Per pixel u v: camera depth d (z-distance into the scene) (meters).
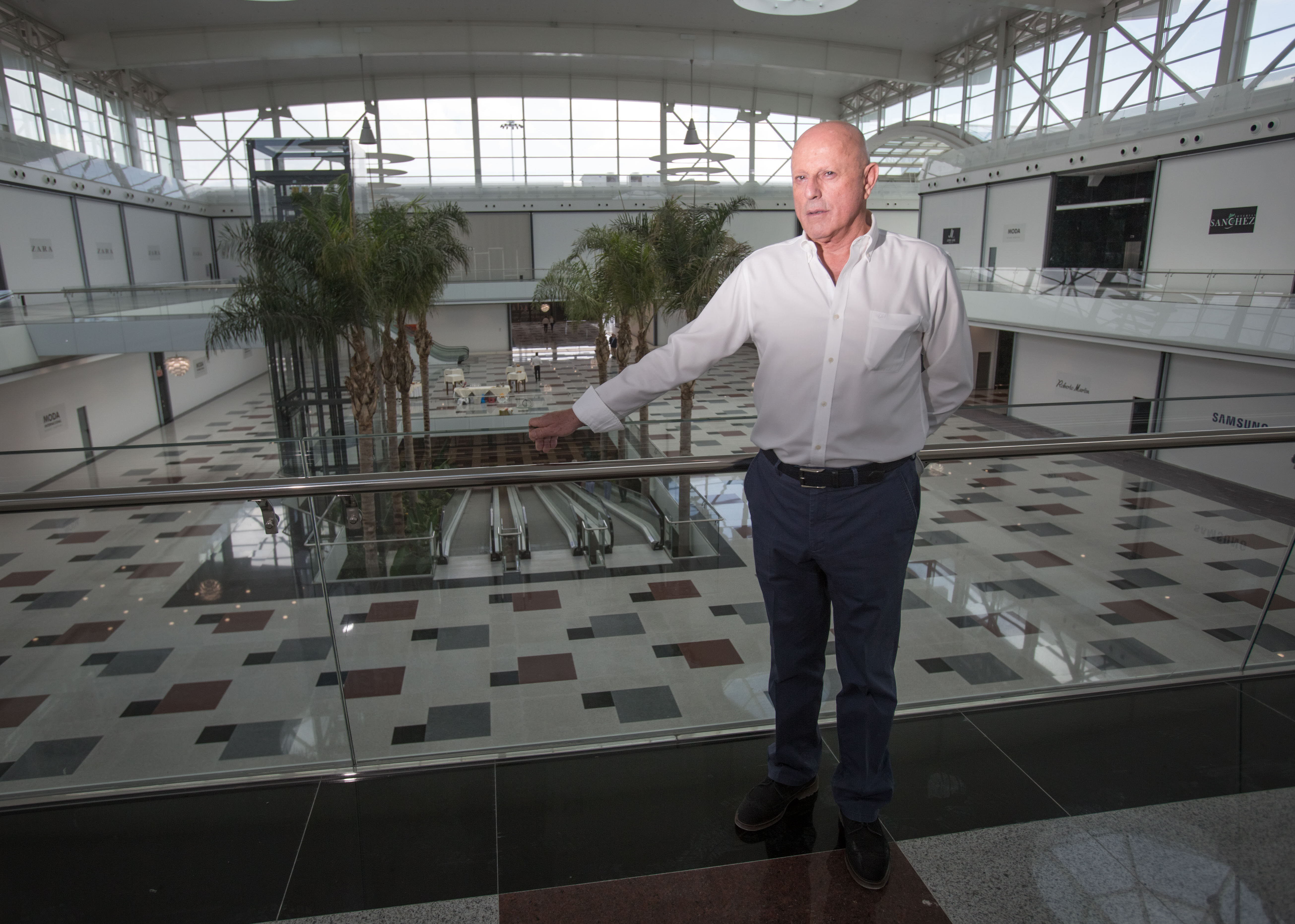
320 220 11.52
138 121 28.64
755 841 1.93
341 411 15.53
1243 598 2.75
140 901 1.77
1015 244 19.84
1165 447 2.24
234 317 11.67
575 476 1.93
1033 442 2.18
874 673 1.80
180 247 28.94
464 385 23.94
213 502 1.90
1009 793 2.08
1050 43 21.38
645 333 13.13
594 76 30.95
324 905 1.75
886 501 1.71
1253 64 16.09
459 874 1.83
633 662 2.66
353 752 2.18
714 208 12.63
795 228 32.91
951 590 3.25
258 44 23.88
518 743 2.29
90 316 15.96
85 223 23.31
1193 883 1.78
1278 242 13.19
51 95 24.00
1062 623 3.03
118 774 2.12
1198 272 14.45
